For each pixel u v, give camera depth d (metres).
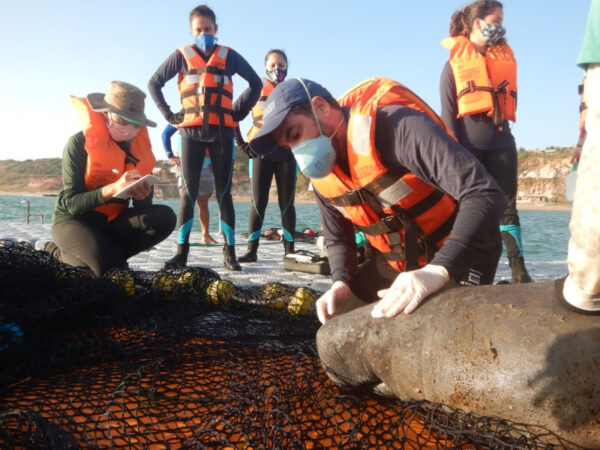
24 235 9.73
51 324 2.79
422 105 2.39
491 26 4.81
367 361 2.02
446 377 1.74
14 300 2.95
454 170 2.11
